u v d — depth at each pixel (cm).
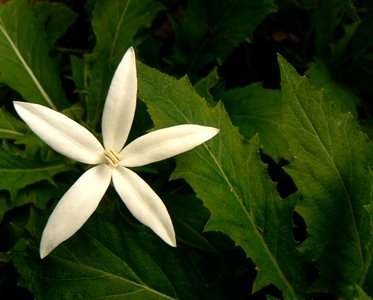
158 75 15
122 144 13
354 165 16
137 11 21
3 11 21
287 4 25
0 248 19
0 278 18
